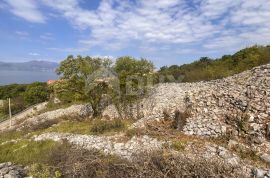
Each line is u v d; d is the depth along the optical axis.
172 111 12.19
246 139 8.56
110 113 17.03
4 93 48.88
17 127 21.22
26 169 8.53
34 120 22.11
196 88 15.16
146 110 14.23
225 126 9.46
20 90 50.56
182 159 6.55
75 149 8.65
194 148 8.18
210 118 10.30
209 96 12.27
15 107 35.31
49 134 13.04
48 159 8.41
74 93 18.41
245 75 13.95
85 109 20.69
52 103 29.61
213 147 8.12
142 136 9.88
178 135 9.63
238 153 7.78
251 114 9.62
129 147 9.02
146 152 7.36
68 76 18.06
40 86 38.75
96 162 6.96
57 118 19.64
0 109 34.47
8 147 11.93
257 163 7.18
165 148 8.32
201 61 31.38
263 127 8.82
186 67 30.81
